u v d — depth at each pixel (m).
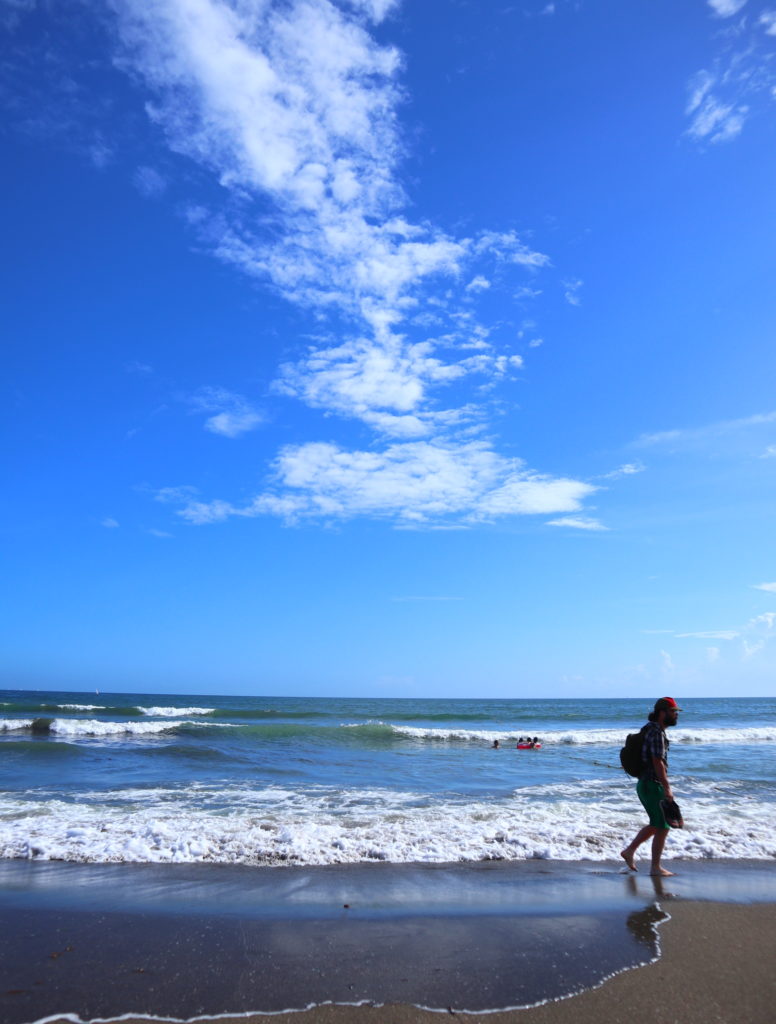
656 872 6.95
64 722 23.14
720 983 4.28
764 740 25.70
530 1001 3.99
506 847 7.85
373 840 7.96
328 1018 3.77
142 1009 3.84
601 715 46.88
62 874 6.57
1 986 4.09
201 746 18.64
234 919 5.37
